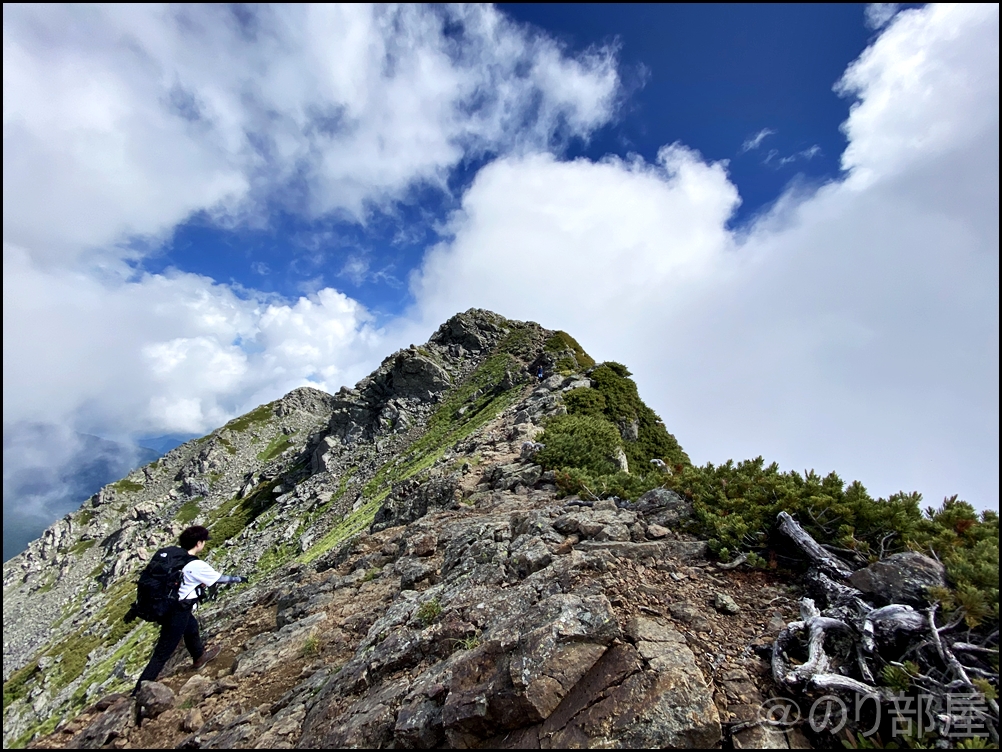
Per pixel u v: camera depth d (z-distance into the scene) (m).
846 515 6.50
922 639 4.35
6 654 64.44
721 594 6.00
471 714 4.49
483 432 28.48
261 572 42.41
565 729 4.21
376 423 67.75
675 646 4.86
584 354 56.91
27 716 35.16
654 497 9.59
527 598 6.42
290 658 8.00
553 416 25.48
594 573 6.67
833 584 5.50
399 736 4.76
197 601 7.52
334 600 10.28
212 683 7.73
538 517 9.63
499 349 72.00
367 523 28.14
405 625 7.27
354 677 6.25
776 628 5.27
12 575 90.62
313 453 73.75
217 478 108.44
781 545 6.94
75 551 93.56
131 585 64.00
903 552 5.59
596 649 4.80
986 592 4.46
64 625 64.56
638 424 30.48
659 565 6.96
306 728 5.65
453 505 14.80
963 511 6.09
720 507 8.23
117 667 32.12
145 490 111.56
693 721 4.00
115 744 6.30
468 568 8.72
